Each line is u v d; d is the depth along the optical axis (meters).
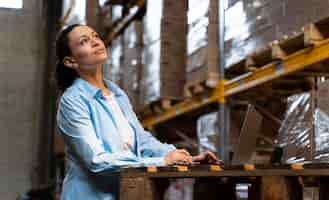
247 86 5.27
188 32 6.26
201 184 2.87
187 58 6.25
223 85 5.68
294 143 4.04
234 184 2.89
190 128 7.74
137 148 2.87
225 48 5.55
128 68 7.81
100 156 2.57
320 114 3.79
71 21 9.55
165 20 6.53
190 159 2.67
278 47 4.66
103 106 2.79
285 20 4.55
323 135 3.73
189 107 6.36
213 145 5.83
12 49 10.74
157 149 2.92
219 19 5.66
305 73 4.93
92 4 9.09
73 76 2.90
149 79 6.82
